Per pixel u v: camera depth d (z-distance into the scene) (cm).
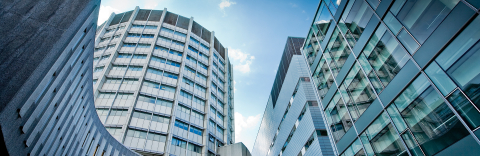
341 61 2161
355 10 1975
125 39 5491
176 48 5619
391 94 1486
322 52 2589
